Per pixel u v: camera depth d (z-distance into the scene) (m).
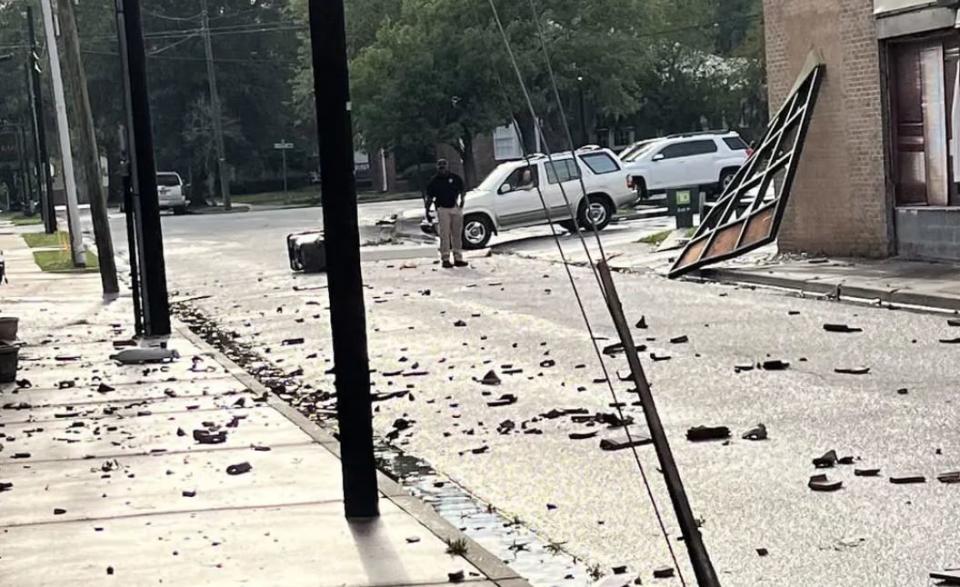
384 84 47.94
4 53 91.69
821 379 11.66
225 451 9.92
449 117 48.66
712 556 6.84
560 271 24.34
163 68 78.56
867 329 14.48
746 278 20.11
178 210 65.75
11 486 8.96
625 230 32.38
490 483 8.79
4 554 7.25
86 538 7.54
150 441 10.41
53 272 31.56
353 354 7.74
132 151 17.47
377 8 53.84
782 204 20.44
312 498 8.32
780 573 6.51
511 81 46.97
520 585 6.38
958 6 18.48
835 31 21.03
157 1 79.19
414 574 6.62
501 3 47.03
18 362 15.34
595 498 8.19
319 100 7.62
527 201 31.77
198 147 77.50
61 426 11.26
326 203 7.66
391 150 51.16
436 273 25.22
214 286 25.91
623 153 43.06
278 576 6.65
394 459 9.72
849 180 21.11
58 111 32.72
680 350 13.85
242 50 80.19
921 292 16.34
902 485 7.99
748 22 85.19
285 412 11.55
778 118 21.88
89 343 17.36
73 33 24.69
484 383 12.63
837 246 21.50
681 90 65.06
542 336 15.70
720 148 41.25
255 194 83.12
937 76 19.59
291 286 24.73
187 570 6.81
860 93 20.75
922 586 6.21
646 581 6.49
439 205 26.23
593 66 48.53
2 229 62.06
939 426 9.52
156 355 15.30
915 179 20.22
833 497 7.82
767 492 8.02
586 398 11.55
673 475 4.48
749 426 9.94
